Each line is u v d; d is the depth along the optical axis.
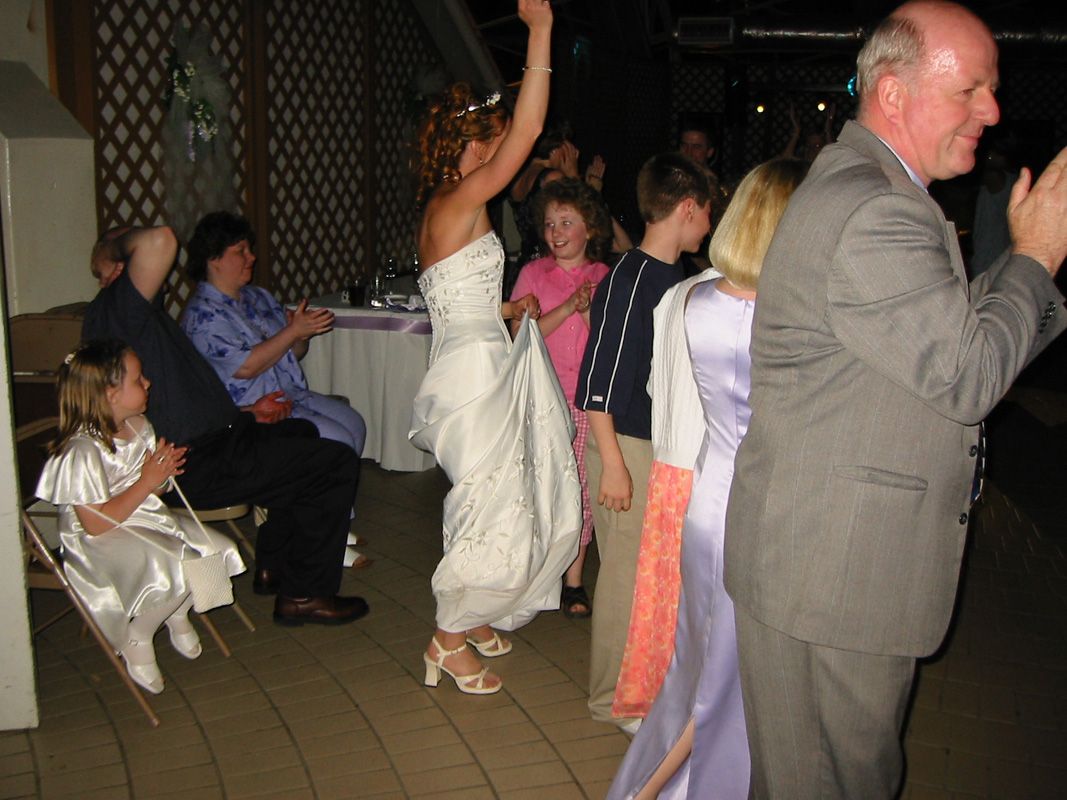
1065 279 10.22
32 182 4.09
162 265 3.22
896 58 1.59
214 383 3.41
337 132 6.35
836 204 1.56
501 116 2.71
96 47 4.50
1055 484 5.21
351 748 2.72
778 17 9.35
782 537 1.67
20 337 3.62
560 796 2.50
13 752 2.71
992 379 1.47
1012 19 8.73
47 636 3.39
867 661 1.67
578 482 3.02
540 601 3.03
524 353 2.84
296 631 3.45
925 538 1.61
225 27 5.25
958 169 1.66
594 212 3.44
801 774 1.79
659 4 9.54
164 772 2.62
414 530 4.40
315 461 3.35
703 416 2.19
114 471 2.91
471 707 2.93
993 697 3.04
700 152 6.14
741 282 1.94
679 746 2.16
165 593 2.93
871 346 1.53
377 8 6.62
